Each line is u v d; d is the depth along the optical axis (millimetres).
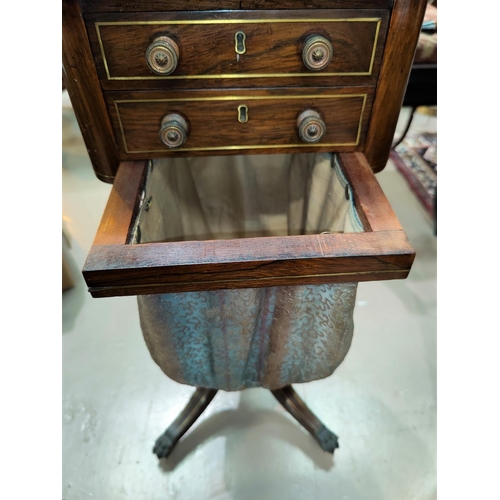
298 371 714
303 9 512
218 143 620
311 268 473
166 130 568
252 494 935
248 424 1055
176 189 850
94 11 500
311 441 1021
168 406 1083
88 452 1000
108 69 542
